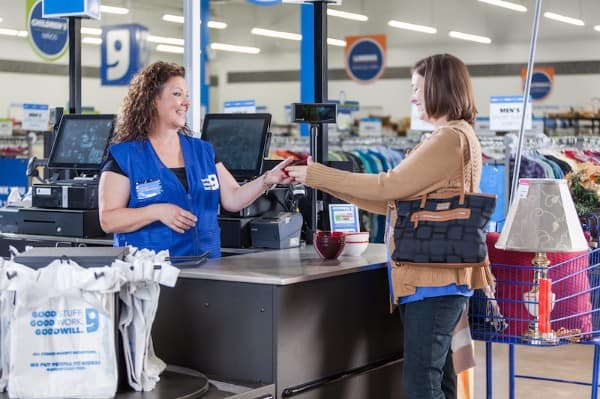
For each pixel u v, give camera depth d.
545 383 5.29
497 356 5.95
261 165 4.15
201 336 2.90
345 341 3.14
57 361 2.28
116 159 3.33
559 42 20.41
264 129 4.21
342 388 3.15
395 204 2.95
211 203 3.44
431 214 2.84
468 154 2.86
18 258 2.31
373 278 3.31
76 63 5.12
